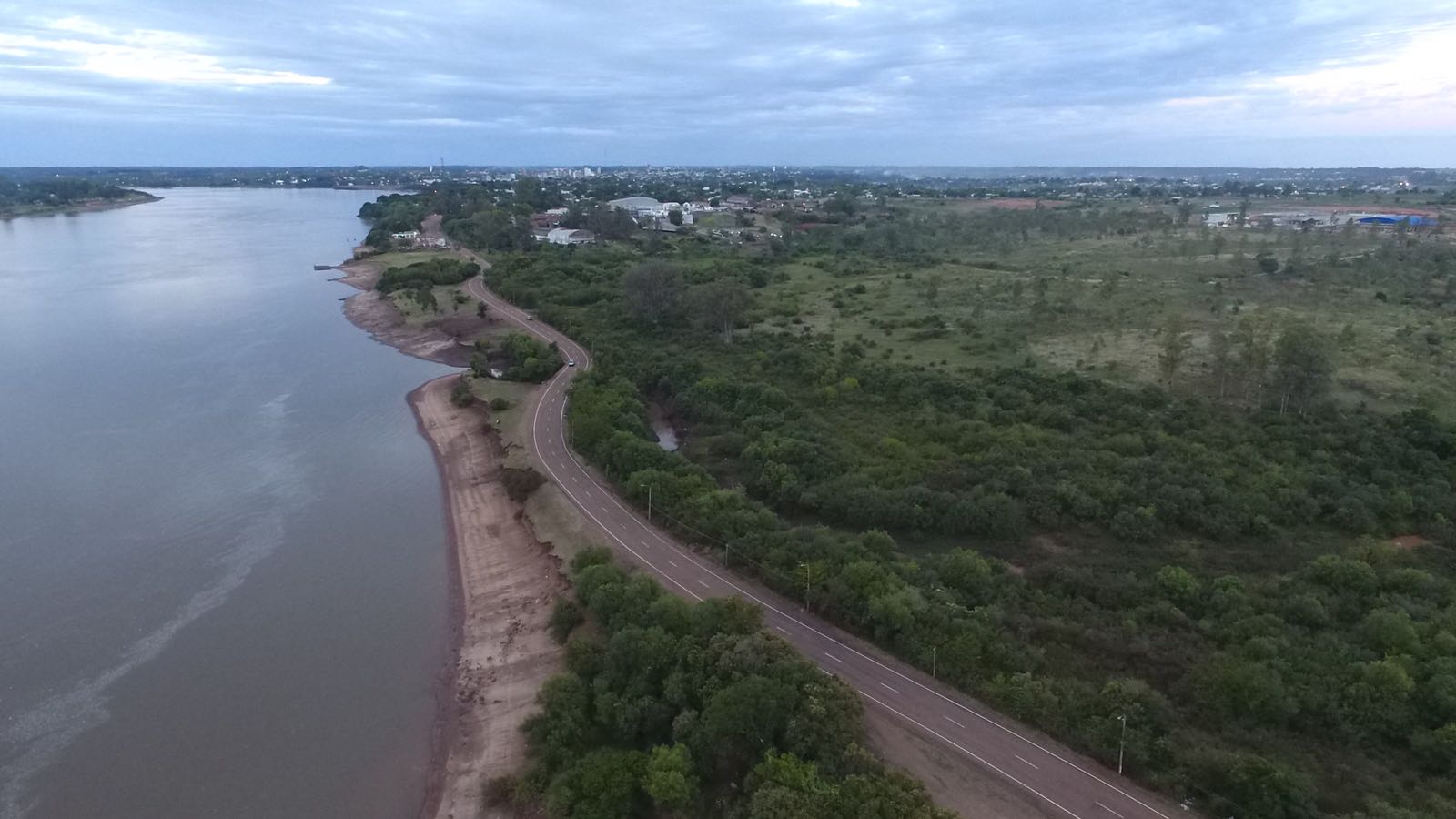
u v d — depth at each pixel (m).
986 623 60.25
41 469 94.75
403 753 54.41
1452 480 81.81
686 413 113.38
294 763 53.06
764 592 68.12
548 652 63.72
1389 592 64.38
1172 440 90.50
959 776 48.41
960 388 108.19
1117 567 71.12
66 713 56.44
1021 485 82.25
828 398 109.06
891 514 78.75
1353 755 48.56
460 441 106.50
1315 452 86.62
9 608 68.06
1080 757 49.94
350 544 81.00
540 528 81.69
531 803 49.12
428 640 66.75
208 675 61.00
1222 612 62.88
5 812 48.19
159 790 50.44
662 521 80.12
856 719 49.88
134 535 80.81
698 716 50.22
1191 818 45.28
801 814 41.62
